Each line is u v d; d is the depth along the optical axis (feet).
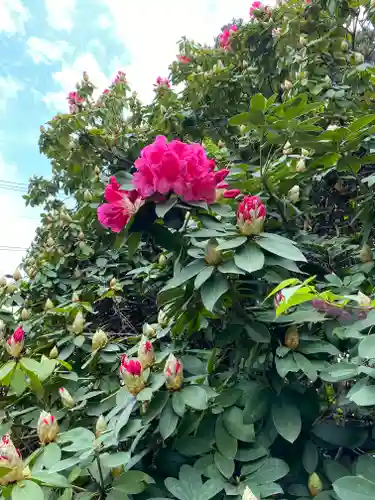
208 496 3.46
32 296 9.41
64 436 3.72
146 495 3.93
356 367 3.31
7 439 3.21
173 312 4.44
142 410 3.93
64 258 9.46
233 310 3.99
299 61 8.13
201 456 4.07
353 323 3.45
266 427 4.06
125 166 10.14
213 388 4.18
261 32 9.86
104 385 5.81
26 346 5.97
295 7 9.66
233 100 10.02
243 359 4.61
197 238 4.21
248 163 6.63
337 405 4.47
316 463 3.87
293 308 4.15
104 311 9.17
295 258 3.32
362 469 3.41
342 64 8.22
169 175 3.57
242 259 3.45
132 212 3.74
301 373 4.62
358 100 6.91
